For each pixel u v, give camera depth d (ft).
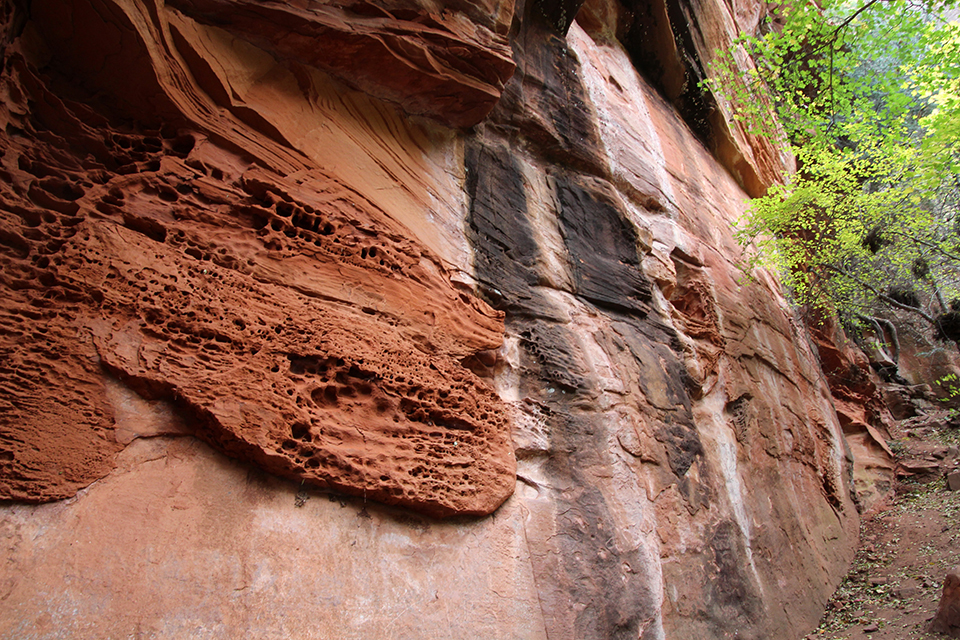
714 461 25.07
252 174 15.48
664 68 40.04
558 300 22.50
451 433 16.25
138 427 11.39
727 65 38.09
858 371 54.03
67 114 13.20
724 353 31.07
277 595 11.33
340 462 13.37
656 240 30.53
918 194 38.04
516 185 24.11
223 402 12.19
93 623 9.27
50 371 10.72
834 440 40.63
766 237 44.45
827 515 33.24
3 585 8.87
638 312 26.09
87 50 13.88
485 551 15.21
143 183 13.85
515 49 27.12
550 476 17.99
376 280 16.84
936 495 39.50
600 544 17.40
